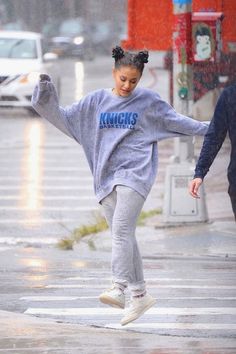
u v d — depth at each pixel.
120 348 12.11
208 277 17.12
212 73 36.00
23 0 97.94
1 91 47.50
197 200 22.83
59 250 20.66
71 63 88.00
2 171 32.53
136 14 31.31
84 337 12.75
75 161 34.88
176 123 12.62
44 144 39.28
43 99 12.64
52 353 11.90
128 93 12.51
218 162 32.75
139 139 12.56
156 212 24.44
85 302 14.91
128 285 12.70
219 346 12.21
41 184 29.88
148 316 13.89
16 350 12.06
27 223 23.86
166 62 41.97
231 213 24.16
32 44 49.91
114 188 12.45
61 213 25.19
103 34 97.31
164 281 16.69
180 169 22.84
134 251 12.51
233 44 35.84
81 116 12.73
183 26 22.48
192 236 21.44
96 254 20.06
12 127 44.56
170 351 11.94
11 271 17.91
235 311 14.20
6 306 14.73
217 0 32.50
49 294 15.60
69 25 96.69
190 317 13.84
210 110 36.62
